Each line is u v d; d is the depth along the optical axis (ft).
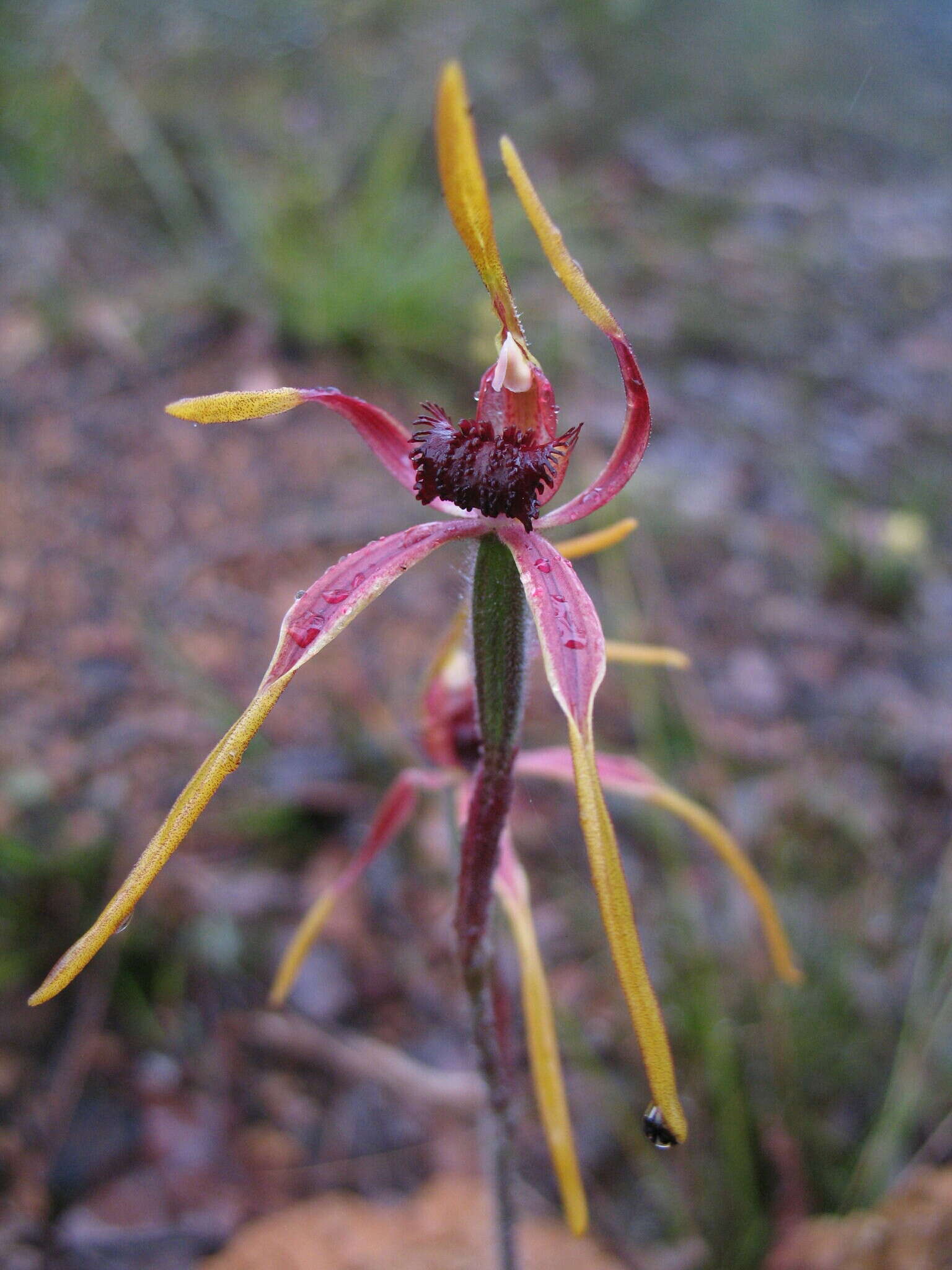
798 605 0.77
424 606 0.71
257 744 0.62
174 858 0.56
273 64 1.30
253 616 0.67
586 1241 0.47
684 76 1.54
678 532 0.80
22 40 1.12
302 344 0.86
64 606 0.66
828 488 0.86
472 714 0.33
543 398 0.26
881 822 0.64
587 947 0.57
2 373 0.80
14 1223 0.44
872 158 1.48
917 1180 0.44
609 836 0.21
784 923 0.57
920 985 0.54
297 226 0.95
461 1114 0.51
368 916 0.56
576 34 1.53
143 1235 0.45
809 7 1.92
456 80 0.23
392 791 0.34
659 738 0.62
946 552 0.85
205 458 0.77
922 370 1.06
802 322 1.09
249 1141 0.49
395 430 0.26
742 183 1.32
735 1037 0.52
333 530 0.73
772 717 0.69
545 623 0.23
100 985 0.51
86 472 0.74
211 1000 0.52
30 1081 0.48
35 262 0.89
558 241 0.23
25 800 0.56
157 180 0.98
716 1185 0.48
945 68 1.82
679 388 0.95
